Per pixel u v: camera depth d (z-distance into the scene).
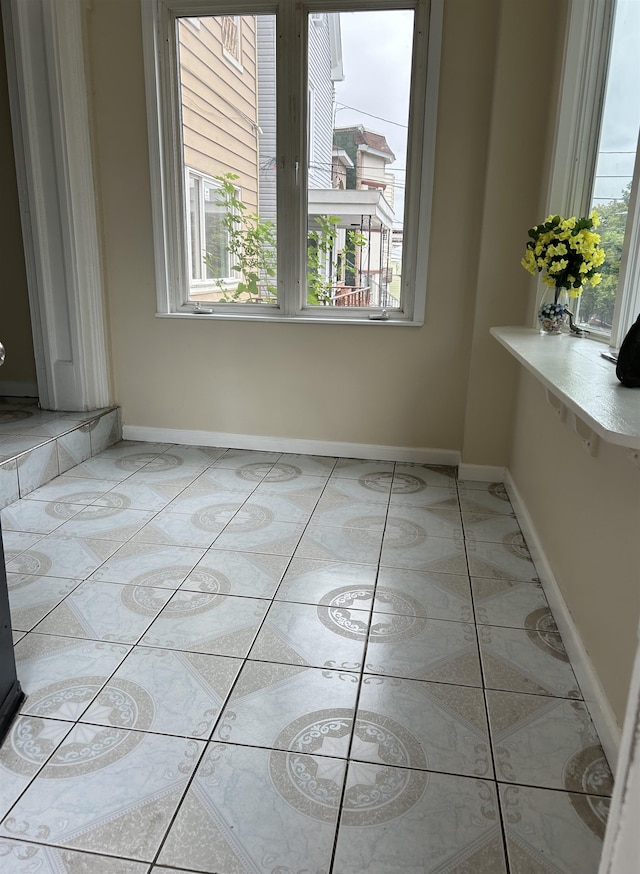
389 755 1.44
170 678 1.68
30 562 2.29
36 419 3.41
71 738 1.47
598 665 1.57
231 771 1.38
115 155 3.38
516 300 3.03
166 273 3.51
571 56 2.43
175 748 1.45
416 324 3.30
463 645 1.86
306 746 1.46
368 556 2.40
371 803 1.31
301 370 3.50
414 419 3.46
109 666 1.73
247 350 3.52
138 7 3.17
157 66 3.23
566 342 2.16
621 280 1.85
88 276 3.45
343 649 1.83
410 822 1.27
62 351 3.52
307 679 1.69
